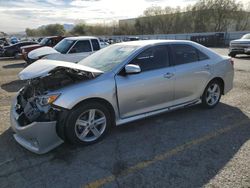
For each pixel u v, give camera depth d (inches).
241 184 109.3
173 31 2689.5
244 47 601.6
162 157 133.0
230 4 2269.9
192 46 193.9
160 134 161.2
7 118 194.2
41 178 116.4
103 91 143.6
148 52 167.8
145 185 110.3
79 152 139.3
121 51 171.9
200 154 135.6
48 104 131.5
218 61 206.7
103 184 111.5
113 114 152.6
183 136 157.9
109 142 150.5
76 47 383.9
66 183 112.7
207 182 111.2
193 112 201.5
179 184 110.3
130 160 130.5
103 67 160.4
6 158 133.7
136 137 157.1
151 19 2847.0
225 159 130.1
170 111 189.0
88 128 144.1
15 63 625.3
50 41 631.2
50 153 138.2
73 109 135.7
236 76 359.3
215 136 157.5
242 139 153.0
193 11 2455.7
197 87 193.2
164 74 169.6
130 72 148.5
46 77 153.3
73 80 147.5
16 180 115.0
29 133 131.1
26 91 161.6
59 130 133.8
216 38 1485.0
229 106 216.7
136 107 160.7
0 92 292.0
